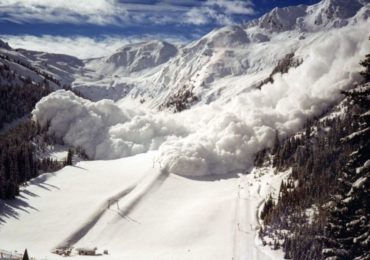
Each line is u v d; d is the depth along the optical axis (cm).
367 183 3119
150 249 15262
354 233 3462
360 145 3167
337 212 3616
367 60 3077
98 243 15975
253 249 14400
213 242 15212
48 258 14088
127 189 19388
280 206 15838
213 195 18912
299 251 13438
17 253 14438
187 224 16412
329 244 3812
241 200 17850
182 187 19888
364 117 3059
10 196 18788
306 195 16038
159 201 18650
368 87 3050
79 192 19525
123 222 17062
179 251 14925
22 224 16988
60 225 16950
